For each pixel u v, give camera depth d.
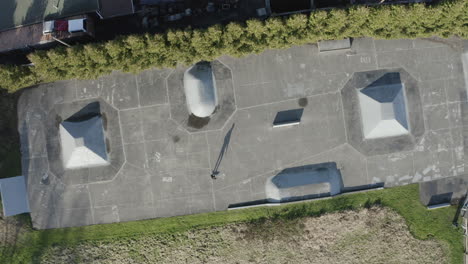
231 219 22.64
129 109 22.09
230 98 22.25
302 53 22.38
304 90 22.45
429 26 21.08
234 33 19.98
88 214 22.20
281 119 22.41
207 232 22.56
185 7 21.72
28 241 22.09
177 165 22.28
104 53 19.69
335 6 22.17
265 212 22.73
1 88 20.88
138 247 22.38
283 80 22.38
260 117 22.38
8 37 20.53
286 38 20.39
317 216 22.78
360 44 22.50
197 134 22.23
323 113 22.53
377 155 22.70
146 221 22.38
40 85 22.00
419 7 20.09
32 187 22.06
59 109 22.00
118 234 22.36
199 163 22.30
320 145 22.55
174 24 21.80
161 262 22.47
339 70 22.52
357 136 22.62
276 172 22.52
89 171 22.09
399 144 22.72
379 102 21.95
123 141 22.11
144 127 22.16
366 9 19.89
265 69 22.31
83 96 22.03
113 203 22.22
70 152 21.53
